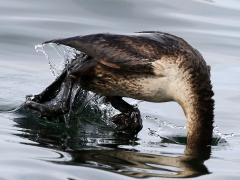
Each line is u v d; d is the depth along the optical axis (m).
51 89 15.02
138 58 13.91
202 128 14.08
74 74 14.44
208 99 14.16
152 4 23.34
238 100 17.08
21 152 12.09
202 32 21.83
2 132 13.31
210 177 11.79
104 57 13.90
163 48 14.05
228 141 14.20
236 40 21.59
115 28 21.17
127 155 12.65
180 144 13.90
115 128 14.62
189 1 24.25
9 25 20.69
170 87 14.12
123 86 14.27
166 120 15.55
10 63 18.48
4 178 10.88
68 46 14.65
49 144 12.90
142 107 16.34
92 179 11.13
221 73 19.09
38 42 19.89
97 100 15.33
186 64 14.07
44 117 14.61
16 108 15.05
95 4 22.73
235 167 12.45
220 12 23.80
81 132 14.08
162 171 11.88
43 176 11.09
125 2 23.06
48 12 21.89
